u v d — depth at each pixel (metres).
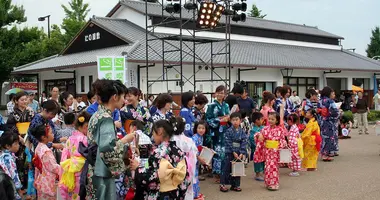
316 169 8.76
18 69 22.56
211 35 22.30
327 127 9.66
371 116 20.25
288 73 22.92
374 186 7.12
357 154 10.58
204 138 7.80
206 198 6.59
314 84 25.16
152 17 20.09
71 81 19.83
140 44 17.73
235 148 6.91
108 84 3.82
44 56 29.30
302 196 6.60
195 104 8.24
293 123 8.24
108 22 21.08
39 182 5.68
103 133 3.69
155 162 4.32
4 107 27.62
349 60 27.98
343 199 6.35
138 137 5.00
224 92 7.85
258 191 7.01
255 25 25.66
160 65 17.17
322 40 29.94
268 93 9.02
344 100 25.02
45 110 6.19
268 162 7.07
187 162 4.89
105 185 3.73
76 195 4.52
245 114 8.39
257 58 21.20
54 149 6.47
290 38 27.66
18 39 27.69
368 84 29.22
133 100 6.21
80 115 4.95
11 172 5.69
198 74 18.45
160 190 4.29
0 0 26.64
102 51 18.81
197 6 12.88
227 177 7.00
